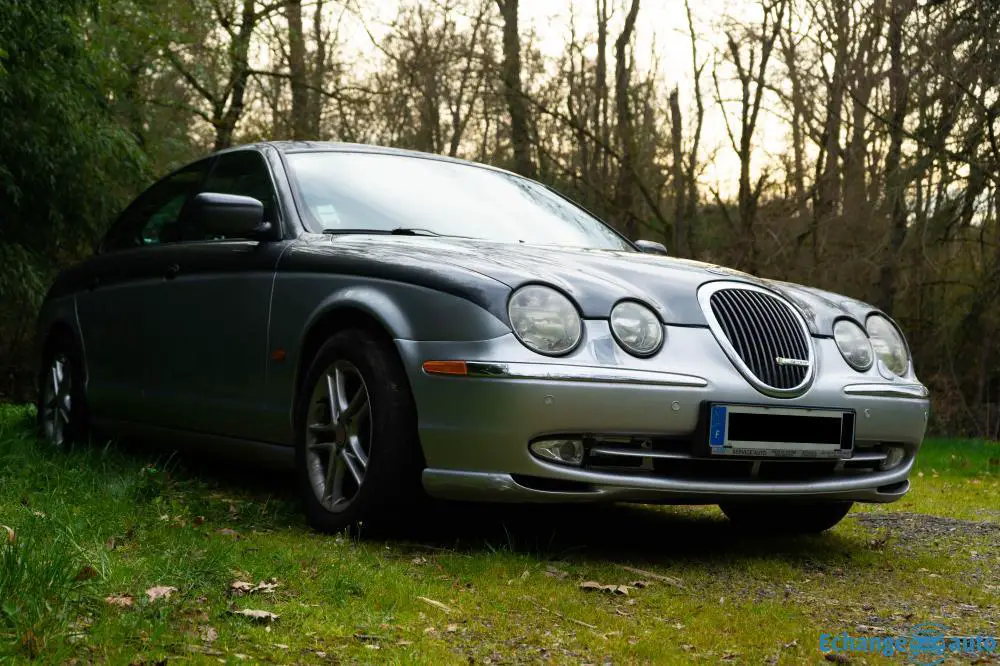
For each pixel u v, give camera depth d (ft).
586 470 10.77
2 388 48.42
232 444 14.19
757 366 11.44
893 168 48.55
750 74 57.26
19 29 30.99
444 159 15.83
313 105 62.54
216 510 12.71
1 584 7.43
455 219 14.19
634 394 10.61
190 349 14.84
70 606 7.48
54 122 33.40
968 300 56.13
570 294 10.87
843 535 14.25
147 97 56.34
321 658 7.30
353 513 11.48
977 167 45.52
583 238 15.14
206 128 64.18
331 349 12.09
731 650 8.23
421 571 10.09
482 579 9.94
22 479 13.60
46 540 9.24
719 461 11.27
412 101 62.69
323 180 14.23
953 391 58.03
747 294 11.94
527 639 8.16
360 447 11.78
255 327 13.47
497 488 10.57
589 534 12.90
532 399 10.34
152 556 9.43
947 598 10.64
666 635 8.55
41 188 34.76
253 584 8.84
